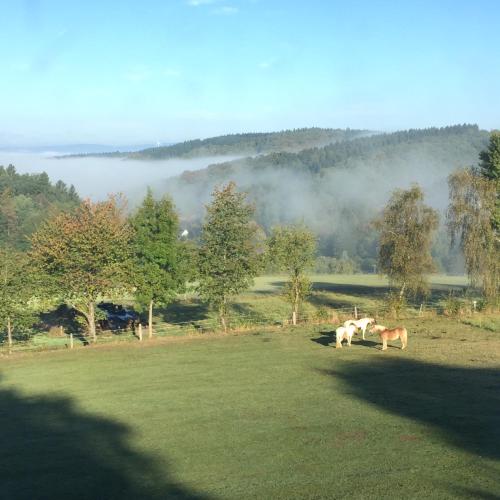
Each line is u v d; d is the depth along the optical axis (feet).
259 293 238.48
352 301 213.87
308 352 109.81
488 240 164.96
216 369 97.40
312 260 153.07
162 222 139.23
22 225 493.36
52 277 132.98
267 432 63.98
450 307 156.66
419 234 173.37
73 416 73.77
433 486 48.96
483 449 56.70
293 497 47.75
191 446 60.80
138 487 51.29
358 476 51.42
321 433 62.95
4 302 126.11
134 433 65.82
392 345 114.83
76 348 125.49
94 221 134.41
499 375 87.45
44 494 50.60
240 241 141.79
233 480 51.67
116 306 181.68
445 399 74.69
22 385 92.32
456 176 171.22
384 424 65.31
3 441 65.05
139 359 109.09
